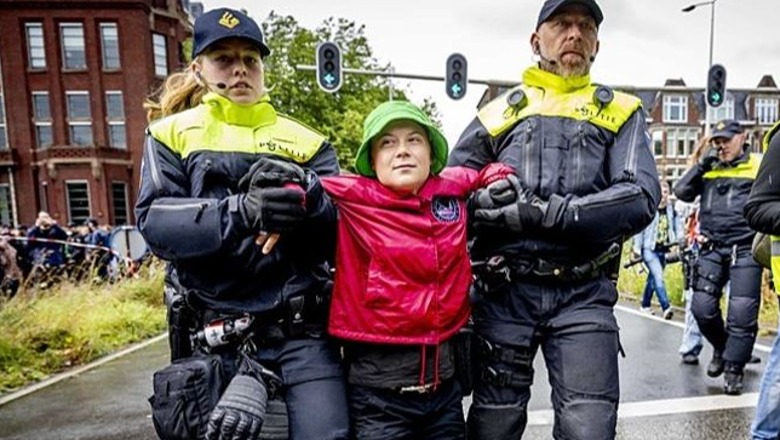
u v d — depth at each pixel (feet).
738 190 13.01
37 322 19.83
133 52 88.02
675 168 135.74
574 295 6.53
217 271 5.93
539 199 6.21
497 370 6.64
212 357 5.97
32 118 88.02
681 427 11.18
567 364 6.37
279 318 6.12
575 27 6.59
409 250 5.83
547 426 11.44
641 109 6.91
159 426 5.66
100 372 17.03
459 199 6.33
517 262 6.50
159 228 5.59
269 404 6.00
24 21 86.74
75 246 31.94
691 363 15.87
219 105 6.28
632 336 19.69
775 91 49.42
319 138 6.89
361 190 6.04
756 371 14.80
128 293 27.86
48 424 12.45
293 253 6.17
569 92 6.82
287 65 76.38
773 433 8.82
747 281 12.75
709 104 40.63
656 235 23.44
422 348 5.98
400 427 6.18
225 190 6.07
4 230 35.14
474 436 6.78
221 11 6.31
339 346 6.38
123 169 88.02
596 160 6.54
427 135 6.14
